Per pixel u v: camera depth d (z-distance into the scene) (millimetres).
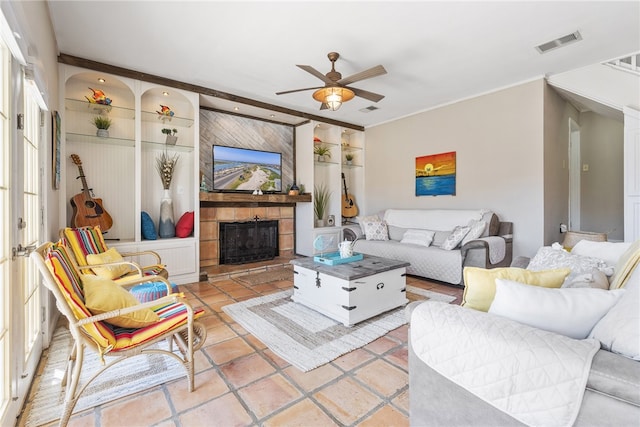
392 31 2746
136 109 3586
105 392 1692
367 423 1463
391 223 5211
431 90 4273
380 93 4371
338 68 3514
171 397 1658
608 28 2752
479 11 2473
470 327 1043
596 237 2678
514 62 3428
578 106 5070
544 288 1093
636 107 3283
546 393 859
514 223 4090
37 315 2061
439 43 2969
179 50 3088
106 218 3549
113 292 1579
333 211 6000
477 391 990
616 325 911
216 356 2094
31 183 1990
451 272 3770
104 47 3027
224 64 3402
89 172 3598
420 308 1213
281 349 2182
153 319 1709
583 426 807
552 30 2770
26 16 1651
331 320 2711
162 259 3729
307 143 5500
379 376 1861
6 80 1474
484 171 4379
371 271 2703
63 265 1481
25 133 1844
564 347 882
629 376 766
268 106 4777
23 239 1632
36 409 1557
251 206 5102
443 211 4570
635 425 747
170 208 3967
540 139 3840
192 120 4172
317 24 2633
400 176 5543
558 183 4238
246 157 5055
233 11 2447
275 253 5430
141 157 3895
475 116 4461
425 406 1178
